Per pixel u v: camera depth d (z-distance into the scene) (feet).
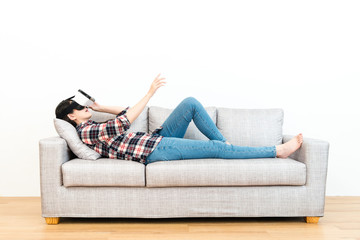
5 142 9.32
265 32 9.49
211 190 6.76
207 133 7.63
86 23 9.39
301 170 6.72
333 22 9.45
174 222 7.01
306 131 9.54
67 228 6.59
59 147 6.73
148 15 9.45
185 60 9.50
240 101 9.56
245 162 6.83
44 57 9.32
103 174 6.59
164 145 7.19
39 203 8.57
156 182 6.63
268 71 9.52
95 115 8.48
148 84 9.47
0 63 9.25
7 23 9.25
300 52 9.50
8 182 9.36
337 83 9.48
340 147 9.50
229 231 6.40
